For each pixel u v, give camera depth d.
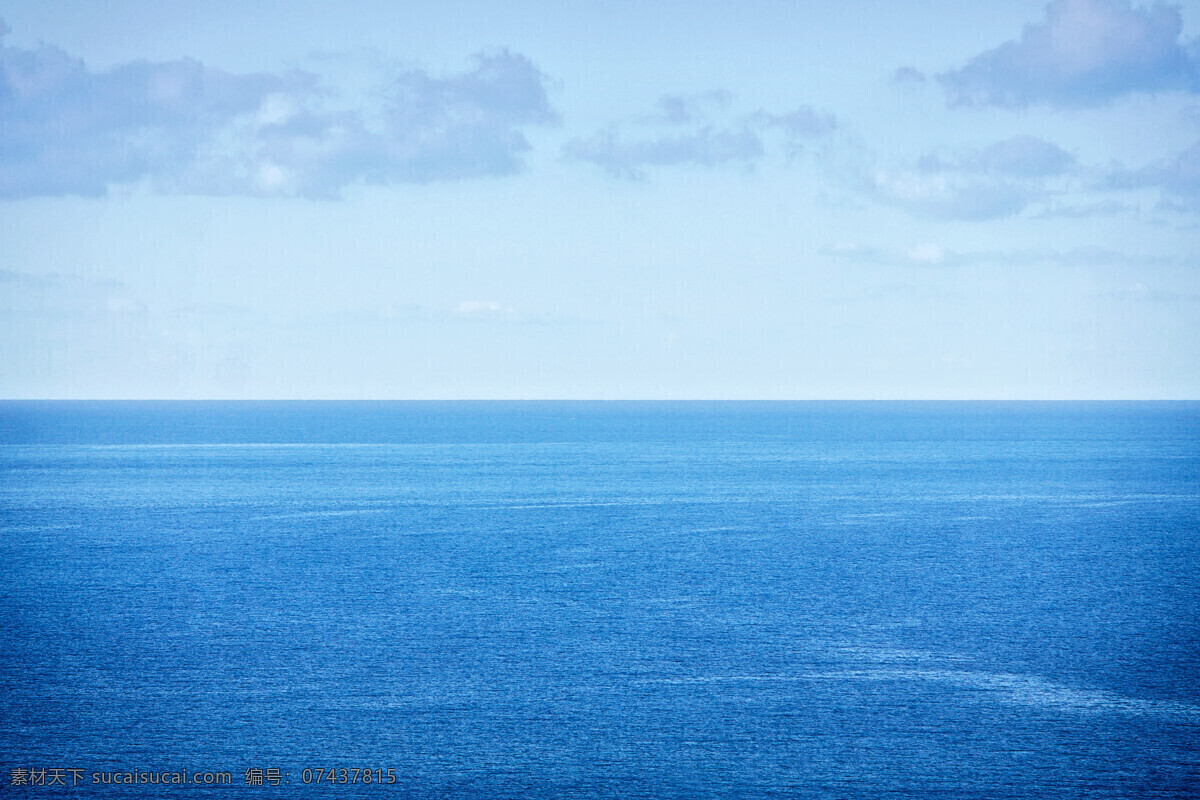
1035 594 48.09
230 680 34.25
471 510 81.00
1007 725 30.62
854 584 50.16
